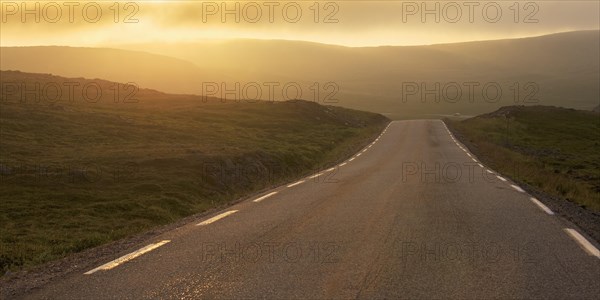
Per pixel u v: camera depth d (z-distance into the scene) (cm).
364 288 671
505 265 775
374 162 2825
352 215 1235
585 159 4097
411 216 1205
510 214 1220
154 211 1773
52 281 762
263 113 6462
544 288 665
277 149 3425
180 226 1184
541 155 4222
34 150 2870
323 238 984
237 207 1423
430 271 747
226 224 1170
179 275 757
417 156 3125
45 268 891
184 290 684
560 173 3080
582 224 1106
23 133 3441
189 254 888
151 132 4056
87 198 1908
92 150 2992
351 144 4488
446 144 4112
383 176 2131
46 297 682
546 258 812
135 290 693
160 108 5988
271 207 1399
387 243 930
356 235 1005
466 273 736
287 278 724
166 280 734
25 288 736
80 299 666
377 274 735
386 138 4925
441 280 703
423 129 6059
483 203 1395
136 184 2133
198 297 652
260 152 2978
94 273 791
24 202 1800
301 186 1881
